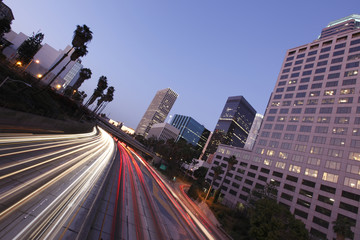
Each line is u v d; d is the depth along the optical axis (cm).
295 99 7275
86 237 1276
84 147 4069
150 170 6619
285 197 5744
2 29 5166
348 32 6838
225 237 3316
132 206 2261
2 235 966
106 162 3806
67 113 5559
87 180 2261
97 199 1947
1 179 1403
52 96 5353
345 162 5109
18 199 1282
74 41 4081
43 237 1077
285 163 6369
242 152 8100
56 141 3347
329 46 7212
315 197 5203
